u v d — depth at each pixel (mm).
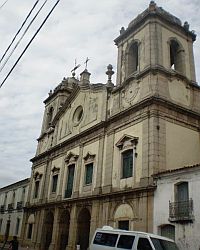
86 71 36250
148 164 20625
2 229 49344
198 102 25281
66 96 41562
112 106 27156
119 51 29250
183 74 25875
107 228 16922
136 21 27781
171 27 27141
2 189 55438
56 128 37531
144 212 19594
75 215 27391
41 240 32750
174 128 22469
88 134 29469
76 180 28953
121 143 24062
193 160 22672
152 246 13711
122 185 22656
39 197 36312
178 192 18094
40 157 39562
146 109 22531
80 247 26297
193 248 16078
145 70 24031
